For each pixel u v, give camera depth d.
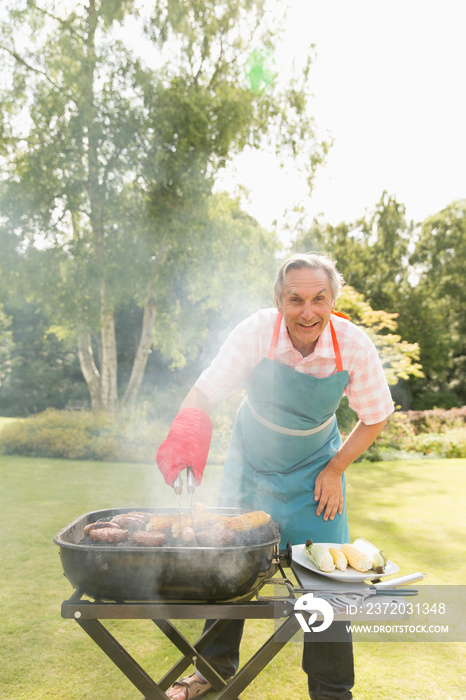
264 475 2.03
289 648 2.40
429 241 28.19
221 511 1.79
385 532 4.30
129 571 1.24
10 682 2.05
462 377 26.62
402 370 10.70
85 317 11.84
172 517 1.50
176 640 1.49
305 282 1.68
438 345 25.27
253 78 12.28
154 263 12.78
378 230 26.95
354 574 1.48
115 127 11.25
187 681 1.89
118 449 9.09
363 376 1.92
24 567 3.41
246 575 1.27
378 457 9.31
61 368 24.22
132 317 22.64
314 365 1.90
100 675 2.11
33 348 24.62
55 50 11.29
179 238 12.38
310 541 1.62
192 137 11.74
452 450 10.02
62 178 11.43
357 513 5.01
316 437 1.97
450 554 3.69
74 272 11.91
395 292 25.75
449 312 27.58
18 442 9.75
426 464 8.62
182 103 11.67
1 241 11.37
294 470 2.01
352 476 7.29
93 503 5.34
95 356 24.25
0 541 3.99
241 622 1.95
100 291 12.32
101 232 12.16
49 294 11.76
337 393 1.89
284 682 2.07
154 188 12.00
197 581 1.25
